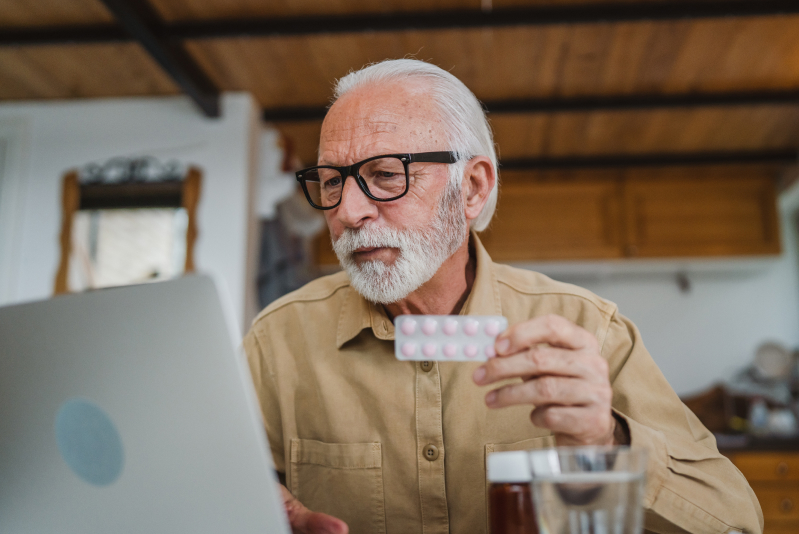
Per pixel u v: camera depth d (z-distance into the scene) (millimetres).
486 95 2711
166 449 472
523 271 1000
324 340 931
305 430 921
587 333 562
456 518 832
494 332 549
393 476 845
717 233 3459
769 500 2656
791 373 3289
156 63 2367
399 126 808
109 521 501
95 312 485
